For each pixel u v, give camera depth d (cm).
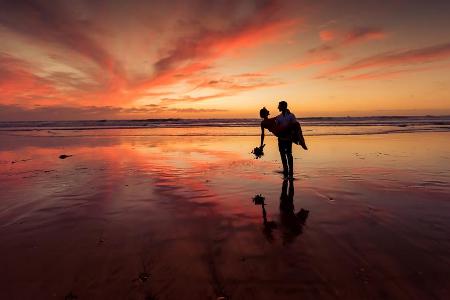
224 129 3347
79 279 287
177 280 283
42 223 438
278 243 358
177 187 652
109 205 524
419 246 340
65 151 1342
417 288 262
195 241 369
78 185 677
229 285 273
